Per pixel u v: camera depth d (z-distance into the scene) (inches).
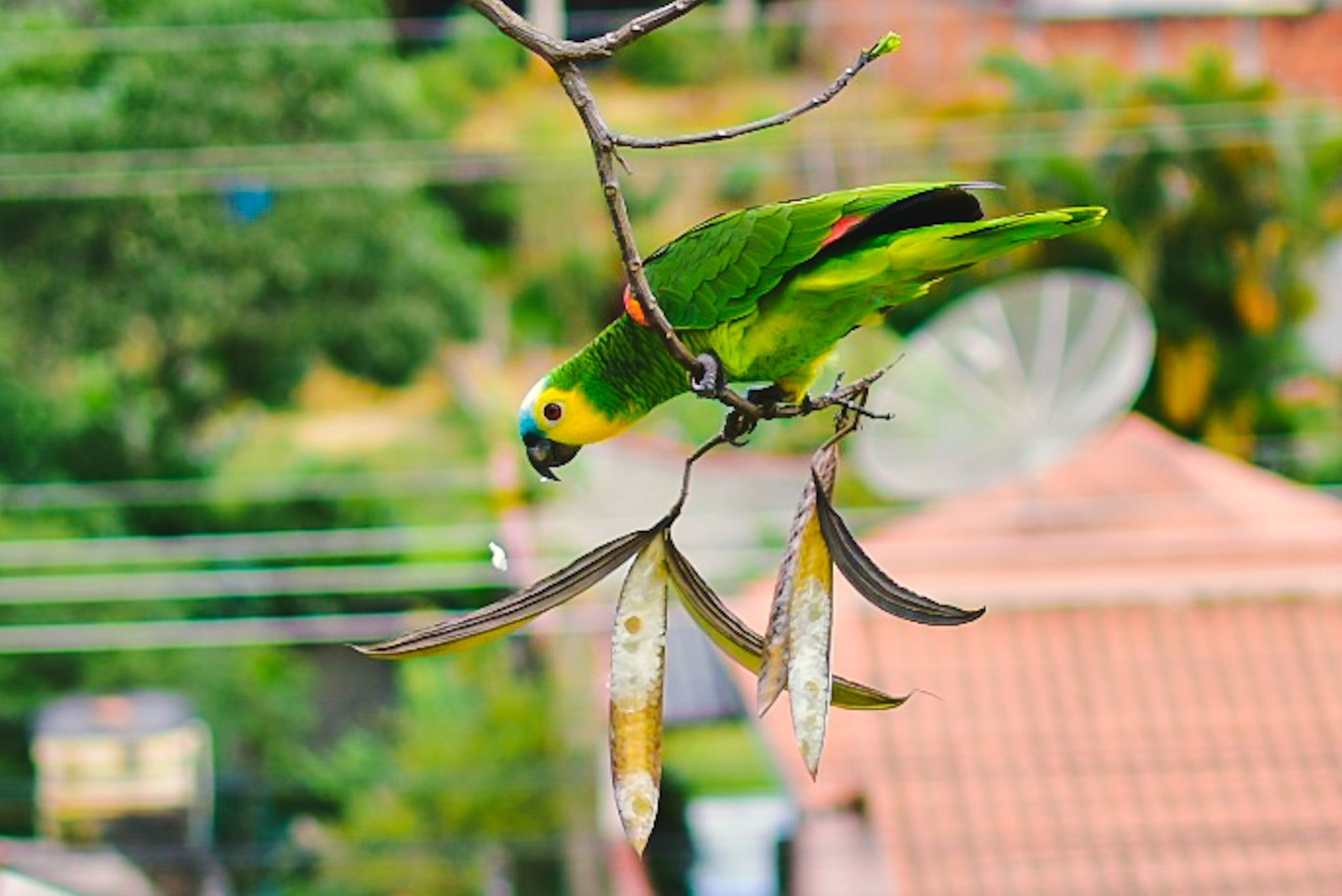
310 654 761.6
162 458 756.0
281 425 829.2
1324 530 537.0
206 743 681.6
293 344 759.7
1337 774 429.4
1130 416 644.7
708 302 147.6
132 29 743.1
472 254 840.9
